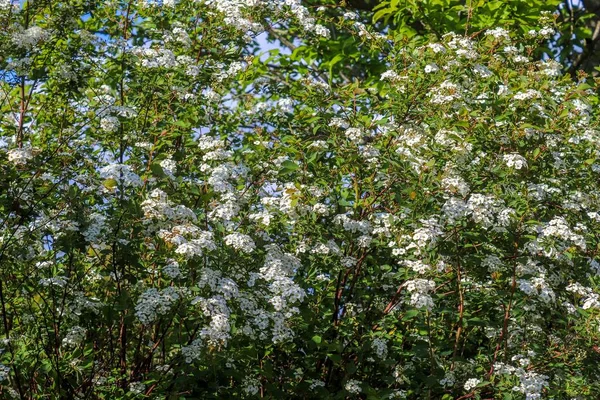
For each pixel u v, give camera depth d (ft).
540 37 23.08
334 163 21.47
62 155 19.22
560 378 18.58
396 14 33.68
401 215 19.39
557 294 19.70
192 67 22.11
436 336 19.74
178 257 16.84
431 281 17.47
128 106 21.26
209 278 16.19
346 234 19.85
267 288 17.43
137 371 19.08
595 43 38.40
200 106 22.88
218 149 19.58
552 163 19.92
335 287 20.88
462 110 19.15
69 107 21.81
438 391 19.06
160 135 20.98
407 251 18.97
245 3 23.31
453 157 19.08
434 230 17.61
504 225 18.20
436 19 32.32
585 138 20.70
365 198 20.54
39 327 18.13
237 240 16.89
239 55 24.38
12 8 19.99
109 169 16.98
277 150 21.47
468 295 19.80
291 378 19.56
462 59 21.08
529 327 19.66
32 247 18.16
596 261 20.83
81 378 18.37
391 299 20.98
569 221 20.06
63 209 17.83
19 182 17.75
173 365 18.06
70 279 18.49
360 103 22.56
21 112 20.92
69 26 20.83
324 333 19.77
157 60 21.72
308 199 19.21
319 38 24.82
